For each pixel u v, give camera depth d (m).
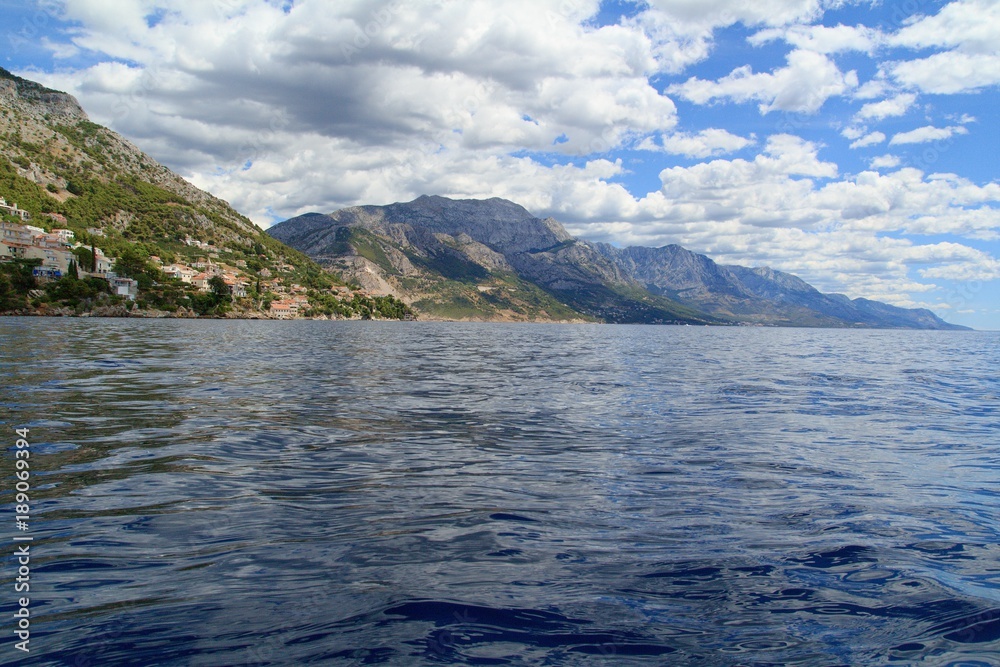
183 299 159.00
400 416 16.86
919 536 7.80
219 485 9.54
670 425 16.23
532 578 6.37
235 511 8.31
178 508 8.35
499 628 5.33
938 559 7.05
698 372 34.69
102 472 10.03
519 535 7.62
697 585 6.27
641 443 13.70
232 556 6.75
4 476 9.67
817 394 24.22
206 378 24.52
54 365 27.19
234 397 19.39
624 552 7.12
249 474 10.28
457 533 7.66
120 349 39.50
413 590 6.02
